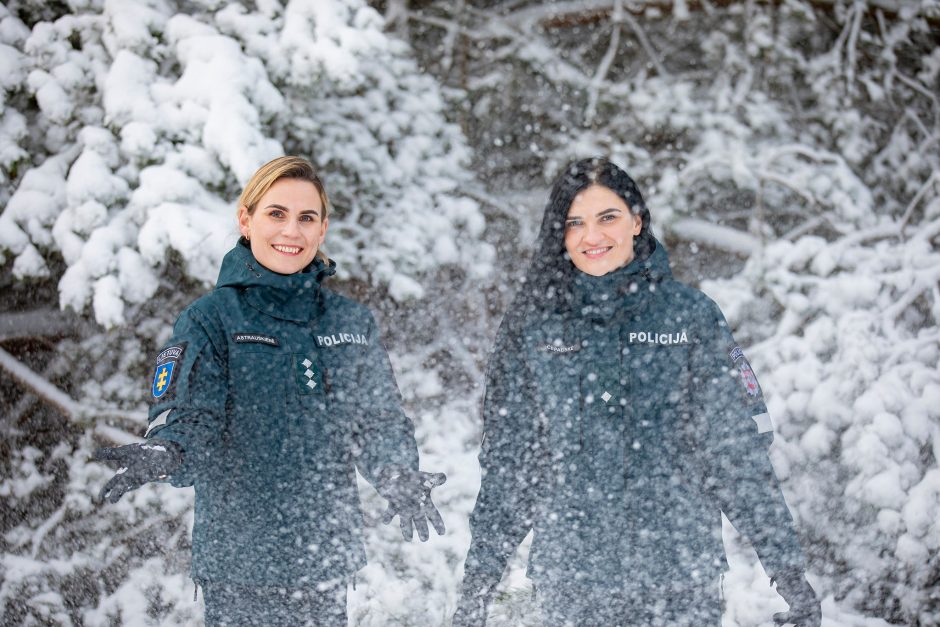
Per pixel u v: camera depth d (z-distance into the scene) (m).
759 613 4.53
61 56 5.60
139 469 2.37
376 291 6.86
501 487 2.77
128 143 5.24
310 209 2.76
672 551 2.60
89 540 5.79
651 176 7.55
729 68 7.98
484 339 7.16
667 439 2.63
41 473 6.27
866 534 5.27
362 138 6.50
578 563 2.66
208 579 2.68
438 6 8.48
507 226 7.78
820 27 8.35
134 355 6.38
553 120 8.29
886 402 5.51
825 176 7.11
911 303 6.53
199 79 5.43
